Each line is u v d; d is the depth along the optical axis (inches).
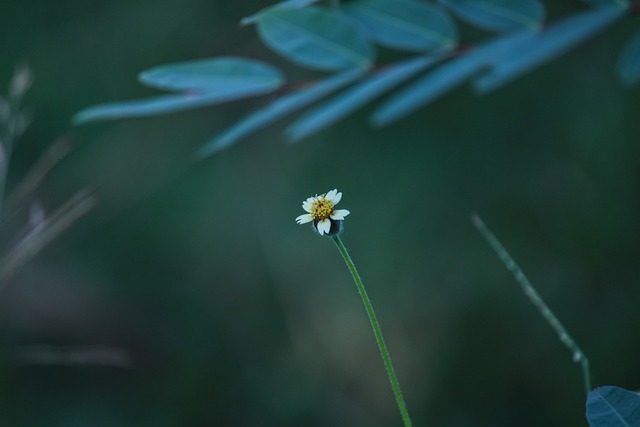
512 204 59.8
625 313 55.7
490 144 61.2
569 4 52.5
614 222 56.8
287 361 61.6
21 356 60.2
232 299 63.9
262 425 60.1
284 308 62.5
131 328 63.9
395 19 31.9
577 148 58.4
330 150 64.9
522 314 58.2
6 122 36.4
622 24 57.6
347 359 60.4
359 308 60.9
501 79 33.2
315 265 62.6
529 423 56.4
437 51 32.2
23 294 62.1
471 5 32.0
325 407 59.7
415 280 60.3
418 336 59.6
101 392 61.4
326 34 31.6
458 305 59.5
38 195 64.2
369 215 62.2
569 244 58.0
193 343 63.4
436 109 62.9
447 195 61.2
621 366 54.9
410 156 62.7
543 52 31.9
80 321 63.1
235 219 64.9
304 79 64.7
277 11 31.1
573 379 56.0
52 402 60.2
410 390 58.9
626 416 26.3
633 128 56.8
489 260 59.5
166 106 31.9
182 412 61.1
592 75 58.8
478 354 58.4
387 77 32.1
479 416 57.4
